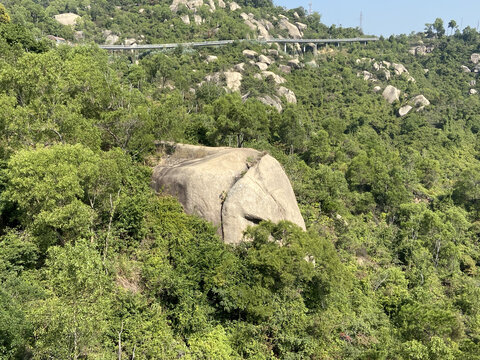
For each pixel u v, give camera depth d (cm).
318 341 2236
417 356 2112
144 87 6769
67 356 1328
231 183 2700
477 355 2211
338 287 2592
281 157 4481
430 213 4884
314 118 9888
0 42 3991
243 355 2064
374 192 5841
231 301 2120
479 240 5581
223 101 5272
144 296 1994
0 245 1891
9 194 1966
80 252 1508
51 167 1933
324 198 4325
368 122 10238
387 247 4328
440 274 4138
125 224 2297
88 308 1412
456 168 8444
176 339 1956
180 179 2702
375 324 2697
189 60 11106
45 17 11594
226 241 2527
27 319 1445
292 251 2327
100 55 5816
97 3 15512
